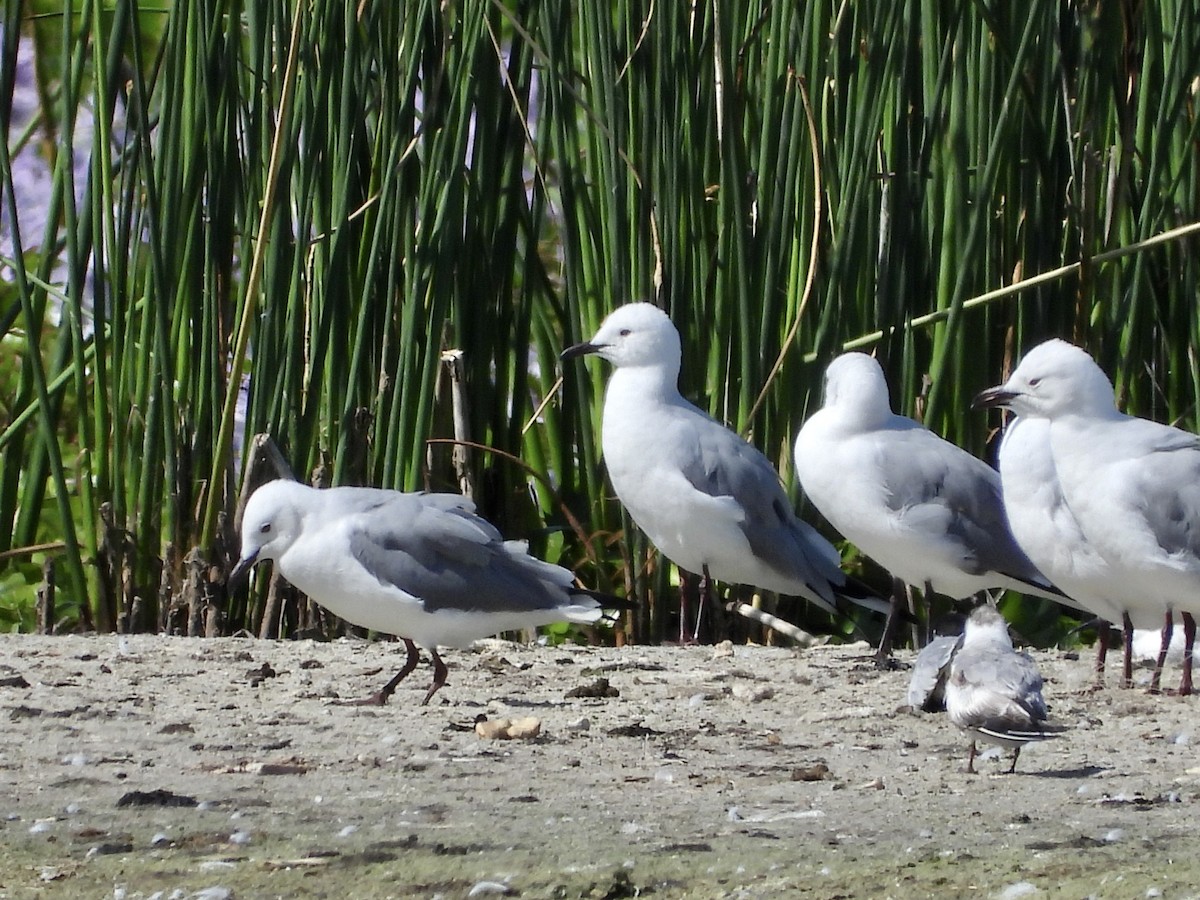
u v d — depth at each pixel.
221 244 13.91
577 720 9.77
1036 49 14.16
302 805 7.66
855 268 14.01
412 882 6.44
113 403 13.91
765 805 7.71
